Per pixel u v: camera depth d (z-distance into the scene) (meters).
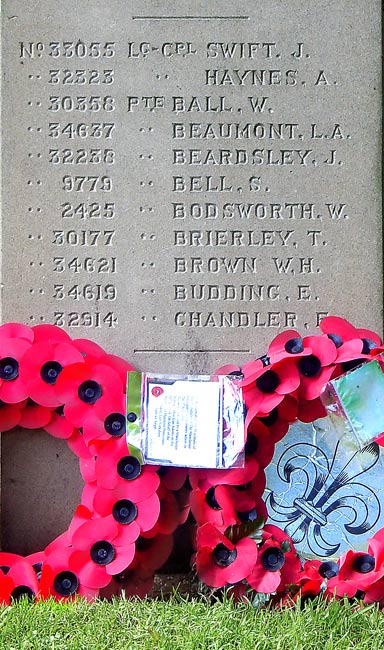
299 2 4.29
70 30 4.27
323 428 4.11
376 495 4.10
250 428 4.07
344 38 4.29
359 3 4.28
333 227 4.29
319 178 4.29
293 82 4.28
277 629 3.46
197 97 4.28
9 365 4.16
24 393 4.14
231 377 4.05
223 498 3.99
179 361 4.29
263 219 4.29
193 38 4.28
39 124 4.27
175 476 4.11
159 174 4.28
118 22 4.27
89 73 4.27
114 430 4.07
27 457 4.30
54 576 3.95
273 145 4.29
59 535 4.29
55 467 4.29
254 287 4.29
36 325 4.25
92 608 3.70
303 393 4.08
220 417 4.02
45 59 4.27
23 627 3.49
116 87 4.27
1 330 4.18
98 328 4.28
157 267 4.28
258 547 3.93
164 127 4.28
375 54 4.28
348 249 4.30
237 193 4.29
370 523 4.09
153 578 4.11
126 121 4.28
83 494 4.16
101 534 3.96
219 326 4.29
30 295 4.29
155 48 4.28
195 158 4.28
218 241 4.29
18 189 4.27
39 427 4.25
